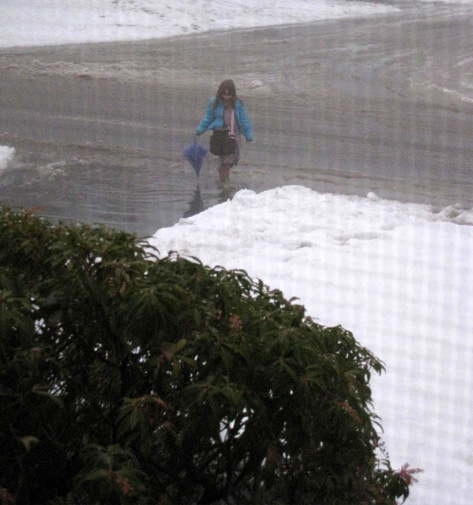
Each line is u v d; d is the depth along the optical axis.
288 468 2.95
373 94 21.52
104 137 14.91
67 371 2.94
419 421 4.85
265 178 12.33
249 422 2.83
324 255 7.91
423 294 6.98
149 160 13.23
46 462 2.87
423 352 5.83
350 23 38.34
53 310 2.83
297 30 35.25
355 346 3.44
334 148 14.77
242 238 8.45
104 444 2.99
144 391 2.93
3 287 2.81
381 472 3.42
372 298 6.86
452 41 32.91
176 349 2.71
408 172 13.16
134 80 22.02
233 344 2.79
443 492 4.14
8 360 2.72
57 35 31.09
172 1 39.56
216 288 3.04
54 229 3.18
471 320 6.45
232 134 11.51
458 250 8.18
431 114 19.05
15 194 10.84
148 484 2.91
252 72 24.11
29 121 16.19
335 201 9.98
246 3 41.44
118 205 10.48
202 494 3.17
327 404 2.86
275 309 3.24
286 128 16.44
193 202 10.80
